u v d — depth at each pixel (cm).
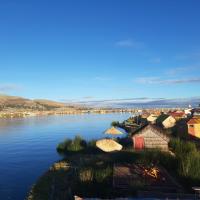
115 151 4703
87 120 16575
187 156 3253
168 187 2641
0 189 3559
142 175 2919
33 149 6469
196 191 2484
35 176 4122
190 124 5678
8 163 5041
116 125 11588
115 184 2734
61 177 3622
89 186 2900
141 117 11531
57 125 13425
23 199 3186
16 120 18088
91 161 4144
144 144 4816
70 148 5616
